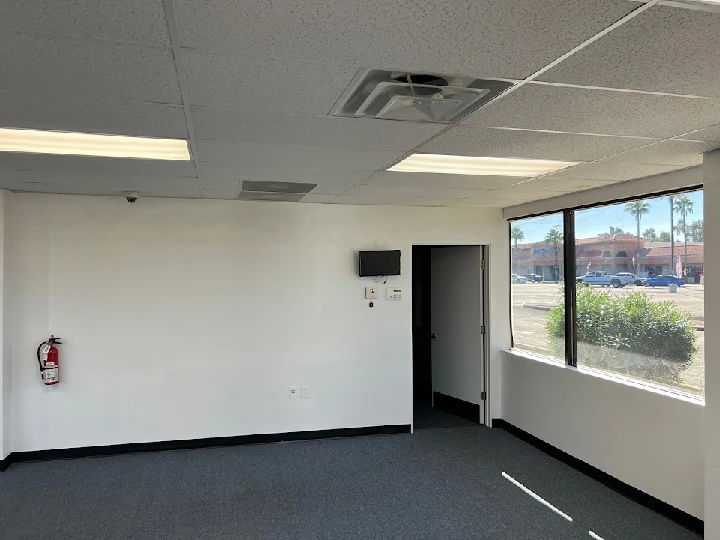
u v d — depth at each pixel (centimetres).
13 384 450
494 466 451
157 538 328
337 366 528
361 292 534
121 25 141
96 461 457
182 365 489
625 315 407
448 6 132
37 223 457
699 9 132
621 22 140
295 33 146
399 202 516
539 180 386
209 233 497
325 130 247
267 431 509
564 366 469
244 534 333
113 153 303
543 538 327
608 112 221
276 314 512
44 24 140
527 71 176
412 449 494
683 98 202
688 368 349
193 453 479
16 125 237
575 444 446
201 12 134
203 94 196
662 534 329
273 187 422
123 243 477
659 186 362
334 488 404
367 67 172
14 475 425
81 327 466
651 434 366
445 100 205
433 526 344
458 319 616
